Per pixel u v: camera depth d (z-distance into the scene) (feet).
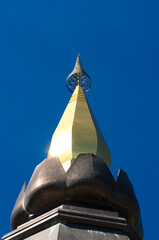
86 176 54.49
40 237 51.88
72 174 55.06
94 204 55.06
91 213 52.85
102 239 51.13
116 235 51.98
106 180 55.26
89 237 51.01
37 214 56.18
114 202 55.77
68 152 59.82
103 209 55.06
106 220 52.60
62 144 60.95
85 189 54.60
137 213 57.57
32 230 53.21
